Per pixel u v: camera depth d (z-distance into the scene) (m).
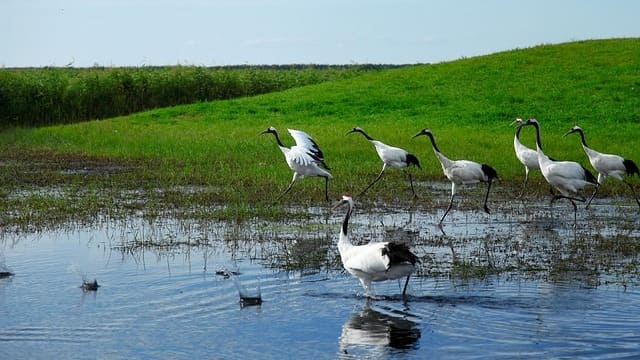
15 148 24.69
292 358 7.34
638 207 15.42
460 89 32.81
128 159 22.14
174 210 14.62
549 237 12.41
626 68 33.19
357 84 35.69
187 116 31.70
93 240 12.13
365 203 15.57
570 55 35.94
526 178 16.56
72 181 18.09
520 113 28.84
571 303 8.79
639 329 7.95
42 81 33.62
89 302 8.97
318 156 15.51
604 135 24.92
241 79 39.56
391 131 26.05
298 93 35.00
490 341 7.68
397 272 8.91
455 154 21.28
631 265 10.50
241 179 18.08
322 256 11.14
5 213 14.17
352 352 7.46
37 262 10.73
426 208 15.14
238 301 9.02
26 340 7.79
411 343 7.66
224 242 12.01
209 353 7.48
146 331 8.05
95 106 34.84
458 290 9.39
